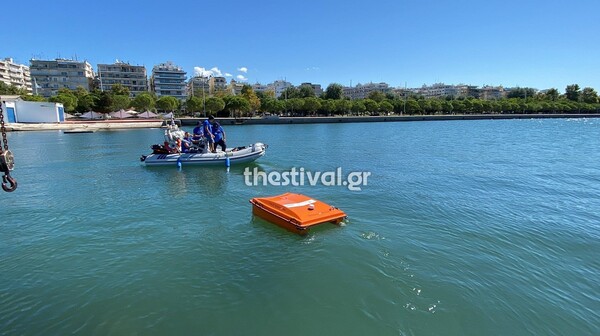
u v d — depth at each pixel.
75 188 14.09
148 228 9.27
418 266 6.98
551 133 47.12
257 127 64.56
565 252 7.75
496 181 15.16
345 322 5.27
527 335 5.04
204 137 19.27
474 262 7.19
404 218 9.91
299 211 8.73
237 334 5.02
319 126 68.00
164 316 5.42
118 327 5.16
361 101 99.19
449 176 16.23
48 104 58.38
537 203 11.65
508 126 67.75
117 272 6.81
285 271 6.78
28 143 33.34
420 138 38.91
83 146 30.70
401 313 5.48
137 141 35.56
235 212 10.61
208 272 6.78
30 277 6.65
